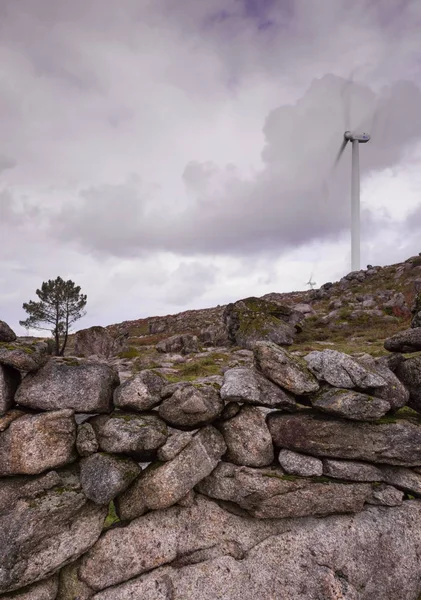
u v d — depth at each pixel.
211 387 6.47
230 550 5.95
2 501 5.31
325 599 5.66
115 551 5.63
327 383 6.50
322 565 5.91
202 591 5.62
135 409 6.12
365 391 6.43
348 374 6.35
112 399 6.30
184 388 6.13
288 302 76.62
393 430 6.31
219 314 74.12
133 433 5.72
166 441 5.92
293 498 6.00
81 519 5.51
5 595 5.07
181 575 5.72
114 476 5.43
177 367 24.06
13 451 5.45
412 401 6.83
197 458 6.00
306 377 6.39
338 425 6.29
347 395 6.14
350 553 6.04
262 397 6.19
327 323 42.25
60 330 42.94
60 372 6.01
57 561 5.22
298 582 5.76
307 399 6.63
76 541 5.39
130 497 5.86
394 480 6.48
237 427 6.40
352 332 36.69
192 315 80.12
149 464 6.06
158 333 65.56
